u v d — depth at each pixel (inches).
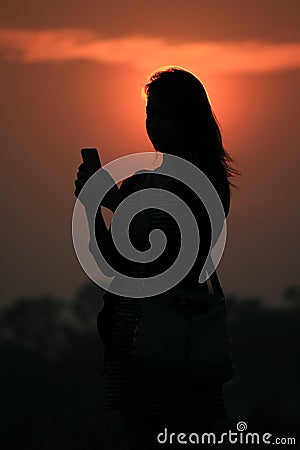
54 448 1603.1
